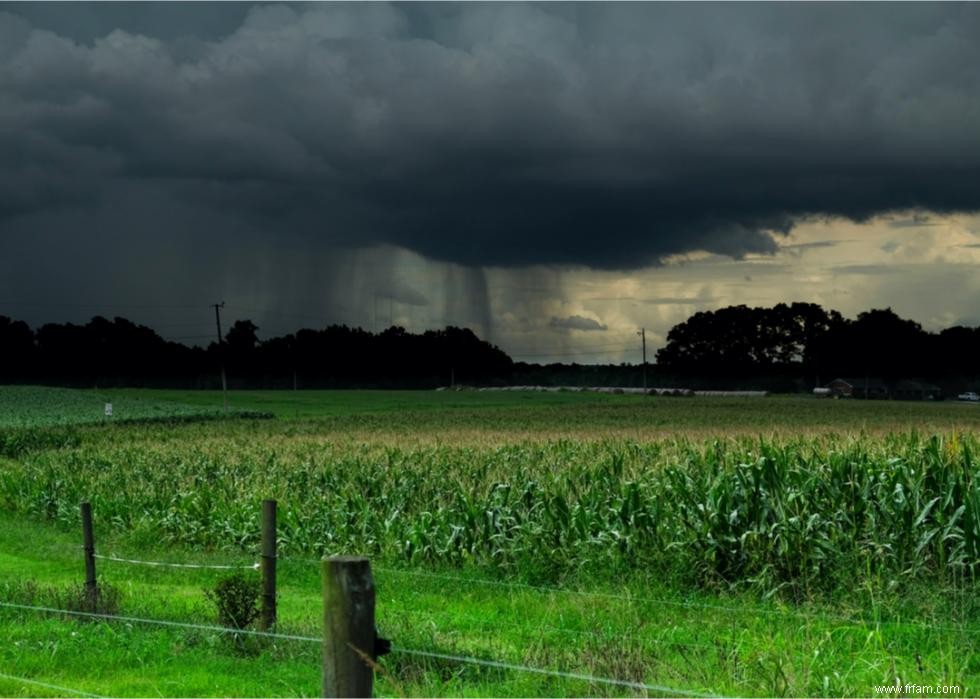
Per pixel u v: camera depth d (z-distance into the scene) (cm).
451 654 981
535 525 1736
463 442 3394
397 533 1923
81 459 3316
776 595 1388
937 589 1264
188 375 18025
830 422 6369
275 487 2308
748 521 1495
